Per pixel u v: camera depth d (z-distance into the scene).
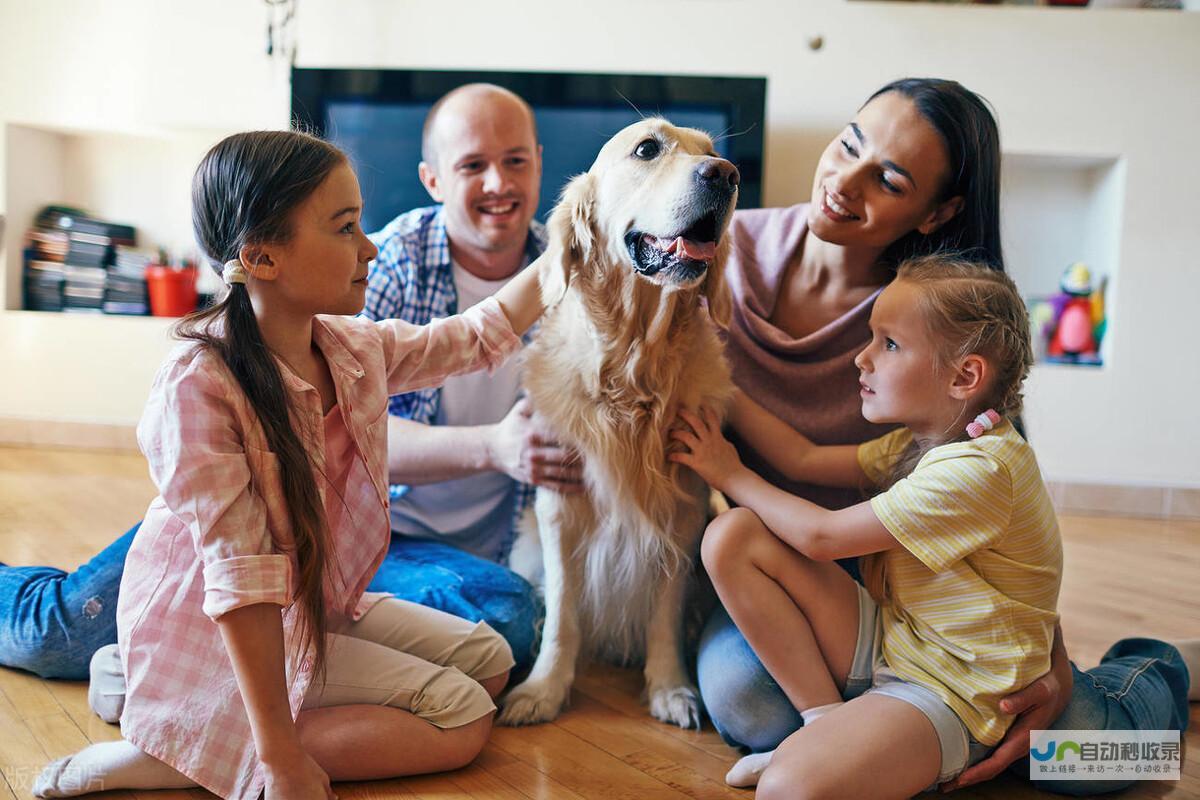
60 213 4.27
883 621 1.38
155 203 4.39
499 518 1.96
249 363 1.17
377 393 1.36
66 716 1.48
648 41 3.76
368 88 3.80
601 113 3.72
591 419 1.54
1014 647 1.25
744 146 3.68
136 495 3.12
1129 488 3.67
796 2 3.70
